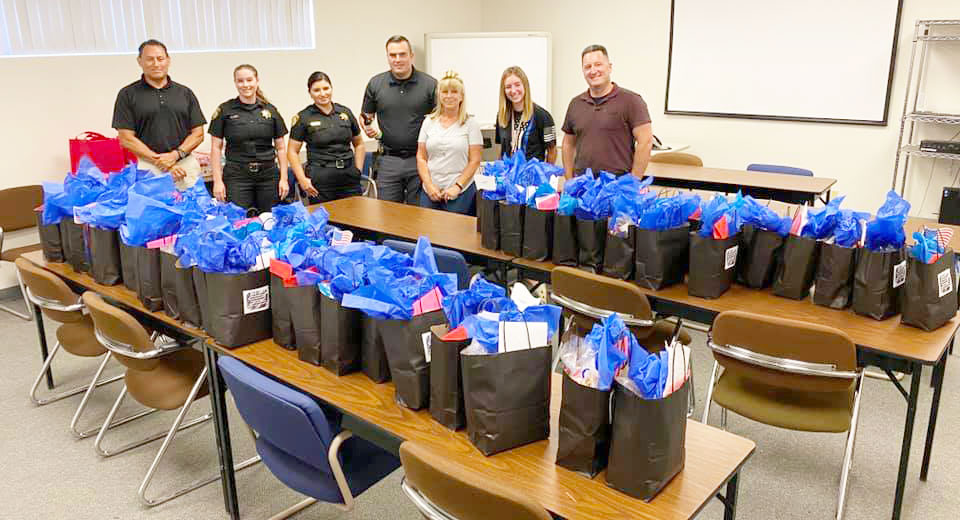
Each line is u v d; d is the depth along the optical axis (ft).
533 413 5.53
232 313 7.35
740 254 9.05
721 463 5.32
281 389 6.09
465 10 24.89
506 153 15.66
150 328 8.88
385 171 16.39
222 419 7.99
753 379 8.13
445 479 4.83
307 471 6.71
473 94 23.62
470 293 6.05
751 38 20.42
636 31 22.43
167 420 10.64
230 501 8.29
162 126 15.33
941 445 9.67
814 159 20.20
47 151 15.88
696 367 12.08
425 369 6.05
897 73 18.56
